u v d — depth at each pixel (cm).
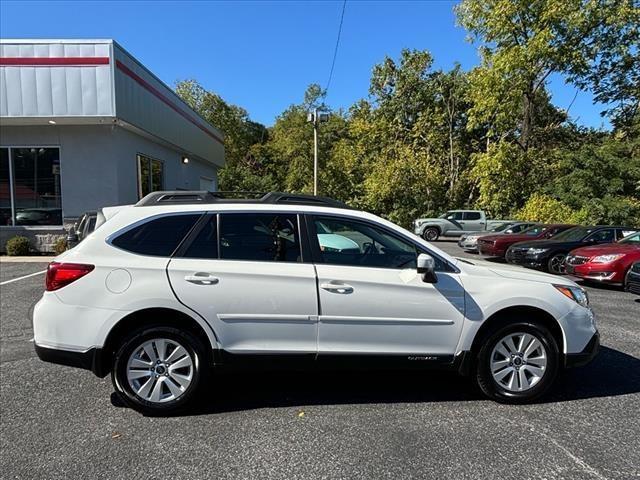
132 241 382
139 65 1445
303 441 336
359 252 402
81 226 604
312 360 386
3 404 400
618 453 321
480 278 404
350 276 385
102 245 379
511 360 403
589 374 478
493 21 2380
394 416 378
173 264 375
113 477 291
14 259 1283
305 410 390
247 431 352
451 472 296
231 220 393
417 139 3494
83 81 1256
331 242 400
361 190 3136
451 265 405
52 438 340
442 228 2439
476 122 2566
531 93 2489
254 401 409
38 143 1369
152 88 1563
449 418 374
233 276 377
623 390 436
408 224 2959
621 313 775
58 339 369
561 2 2211
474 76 2552
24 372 476
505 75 2370
